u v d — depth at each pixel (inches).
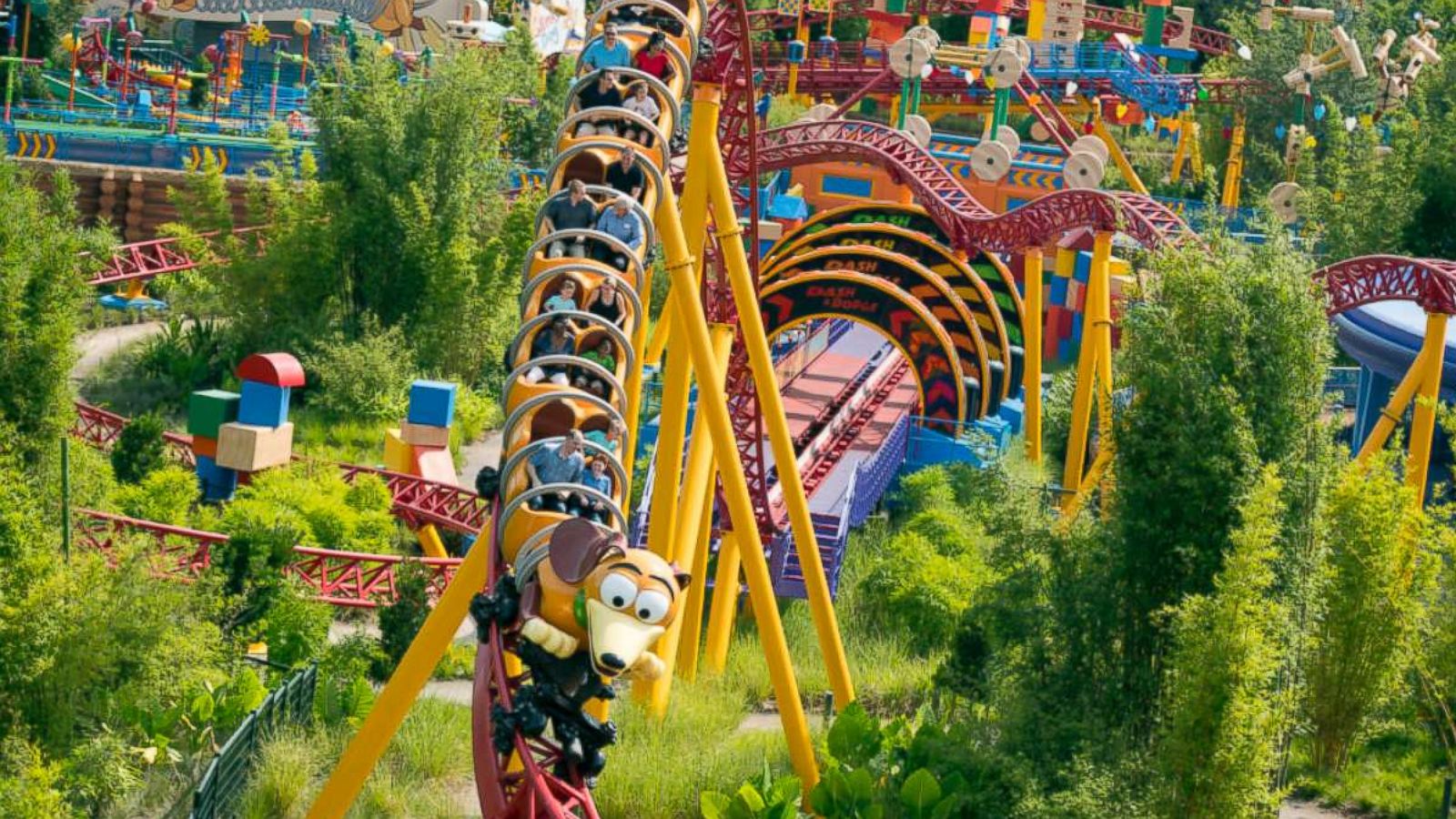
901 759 1096.2
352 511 1605.6
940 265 2078.0
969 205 2090.3
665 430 1179.9
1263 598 1037.2
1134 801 984.9
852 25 4687.5
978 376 2027.6
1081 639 1082.7
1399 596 1174.3
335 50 2564.0
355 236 2349.9
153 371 2241.6
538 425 850.8
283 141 2539.4
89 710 1097.4
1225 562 996.6
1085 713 1055.6
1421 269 1481.3
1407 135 2957.7
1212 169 1216.2
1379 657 1178.6
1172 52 3590.1
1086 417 1784.0
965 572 1536.7
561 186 995.9
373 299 2358.5
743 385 1509.6
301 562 1451.8
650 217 956.6
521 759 711.1
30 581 1069.8
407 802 1079.0
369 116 2389.3
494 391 2319.1
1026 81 3110.2
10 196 1248.2
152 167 2829.7
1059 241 2778.1
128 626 1102.4
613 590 700.0
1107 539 1079.6
